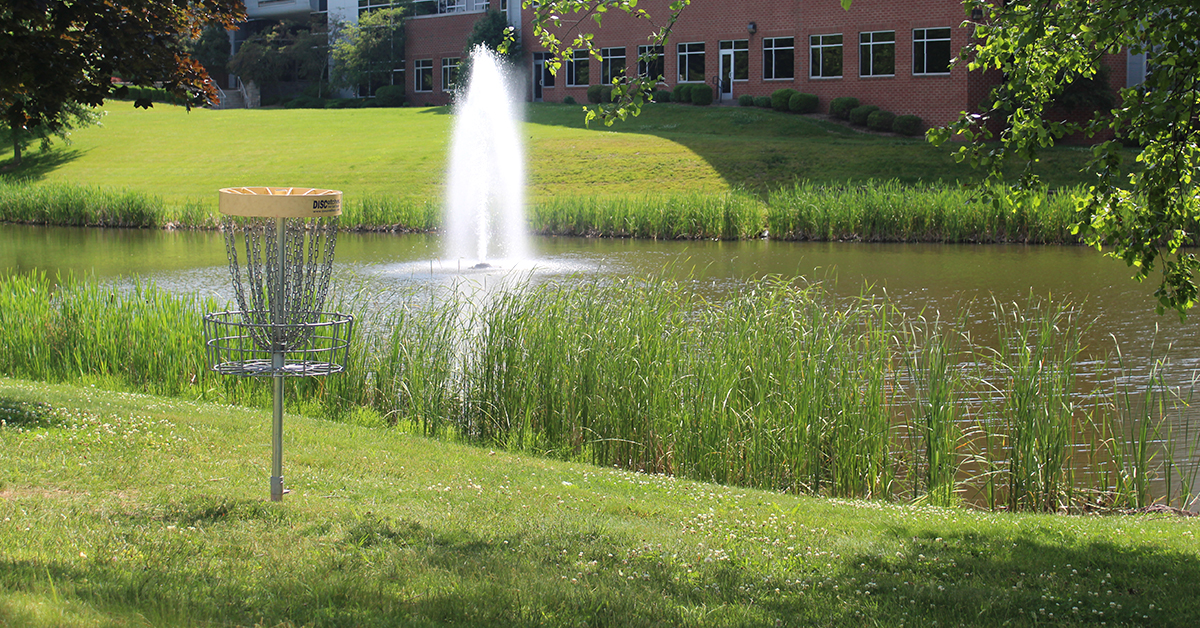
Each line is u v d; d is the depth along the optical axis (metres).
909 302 18.08
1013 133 6.70
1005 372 12.45
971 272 22.00
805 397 9.31
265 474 7.32
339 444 8.61
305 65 66.62
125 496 6.41
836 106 43.97
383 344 11.79
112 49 8.05
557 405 10.33
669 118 46.50
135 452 7.62
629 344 10.45
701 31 48.81
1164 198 6.44
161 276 22.25
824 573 5.52
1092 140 39.59
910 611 4.84
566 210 32.50
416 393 10.94
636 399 9.98
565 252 26.92
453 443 9.70
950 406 9.33
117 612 3.94
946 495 8.88
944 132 6.80
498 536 5.94
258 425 9.05
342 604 4.45
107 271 23.22
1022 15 6.46
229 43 72.31
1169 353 13.62
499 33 55.41
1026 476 8.86
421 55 61.34
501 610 4.45
